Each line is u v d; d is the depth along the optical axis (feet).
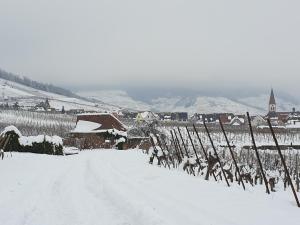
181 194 37.58
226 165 51.26
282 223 26.45
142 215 28.99
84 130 246.47
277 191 45.29
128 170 60.18
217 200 34.50
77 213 32.17
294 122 458.50
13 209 33.96
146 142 145.69
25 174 58.54
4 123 403.34
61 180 51.98
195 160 57.72
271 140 270.46
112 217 30.45
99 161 80.23
